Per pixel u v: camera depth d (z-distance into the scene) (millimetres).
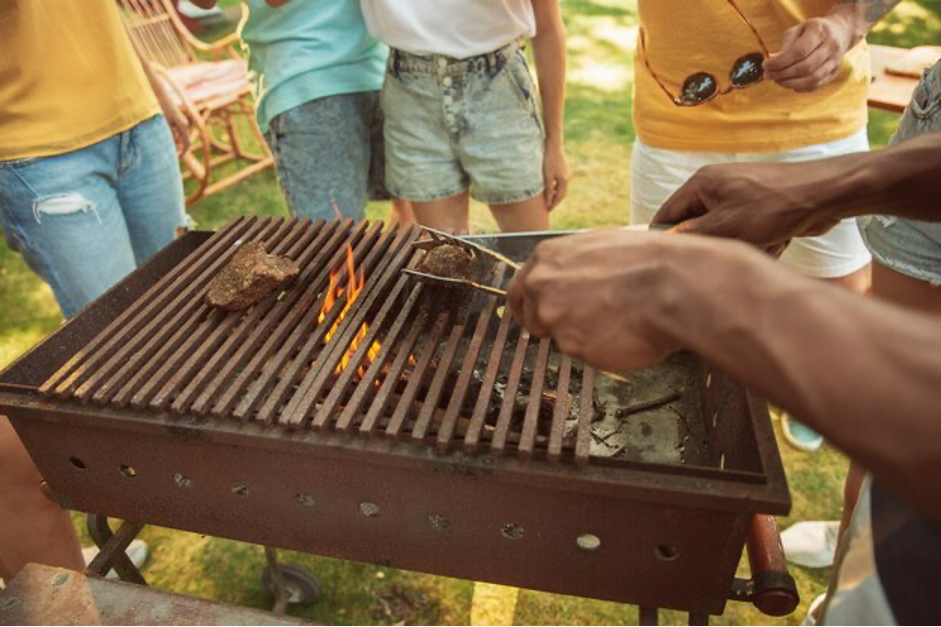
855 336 471
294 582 2037
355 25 2350
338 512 1227
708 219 1083
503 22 2158
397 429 1065
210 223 3861
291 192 2518
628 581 1164
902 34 5422
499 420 1079
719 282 533
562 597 2074
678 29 1971
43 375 1334
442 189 2484
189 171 4348
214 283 1379
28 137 1888
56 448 1302
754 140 2066
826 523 2131
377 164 2732
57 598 947
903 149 985
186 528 1364
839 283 2305
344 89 2389
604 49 5777
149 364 1229
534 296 677
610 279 604
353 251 1516
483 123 2309
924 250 1567
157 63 3896
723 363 527
